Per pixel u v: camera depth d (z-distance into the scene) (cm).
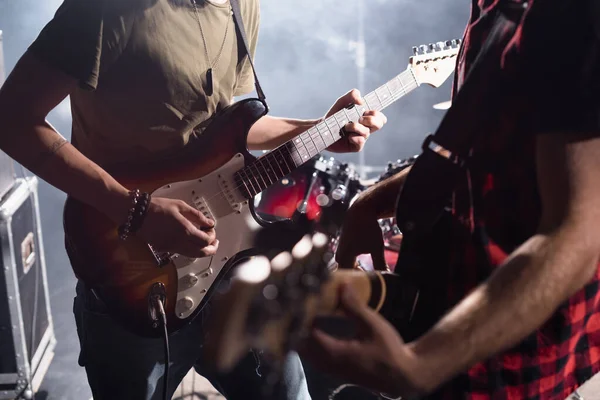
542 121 64
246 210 162
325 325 60
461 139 80
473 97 78
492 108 76
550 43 67
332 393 233
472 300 60
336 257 112
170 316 155
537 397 78
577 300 75
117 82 148
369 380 57
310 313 59
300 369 161
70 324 337
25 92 139
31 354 271
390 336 58
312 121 184
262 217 172
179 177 156
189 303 155
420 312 83
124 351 154
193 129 159
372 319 58
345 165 335
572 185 61
